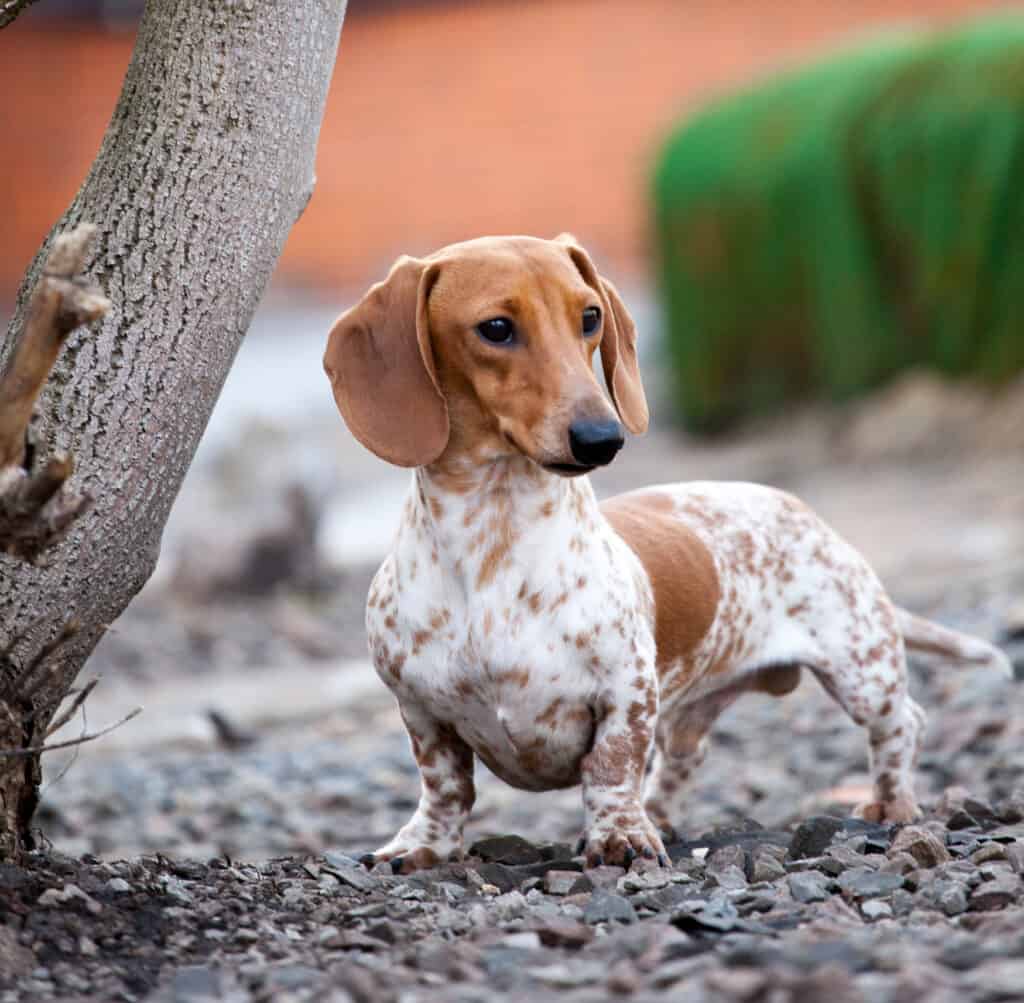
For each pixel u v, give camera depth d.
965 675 14.03
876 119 31.56
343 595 24.45
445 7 58.09
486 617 8.01
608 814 8.18
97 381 7.69
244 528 24.02
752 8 53.78
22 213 59.28
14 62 58.81
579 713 8.24
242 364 49.91
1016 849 7.95
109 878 7.48
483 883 8.09
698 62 54.72
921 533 23.67
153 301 7.77
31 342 6.24
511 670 8.02
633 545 8.91
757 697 15.17
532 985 6.04
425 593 8.17
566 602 8.05
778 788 12.12
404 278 8.08
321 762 14.71
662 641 8.85
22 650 7.64
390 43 59.09
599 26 56.00
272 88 7.94
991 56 30.30
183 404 7.90
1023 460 27.78
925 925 6.78
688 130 35.31
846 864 8.00
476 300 7.85
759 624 9.54
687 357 35.34
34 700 7.75
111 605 7.95
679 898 7.34
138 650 20.78
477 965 6.38
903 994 5.61
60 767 14.90
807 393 33.91
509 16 57.31
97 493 7.69
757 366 34.44
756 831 9.69
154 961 6.61
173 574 24.22
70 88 59.56
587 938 6.66
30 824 7.86
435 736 8.62
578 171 56.69
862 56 33.56
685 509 9.55
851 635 9.71
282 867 8.43
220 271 7.89
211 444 36.22
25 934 6.65
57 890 7.08
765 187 33.09
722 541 9.41
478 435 8.00
